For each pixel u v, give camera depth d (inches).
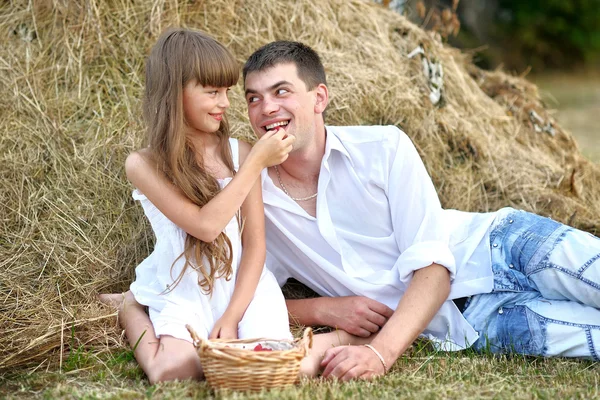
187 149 93.7
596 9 512.1
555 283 94.3
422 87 148.6
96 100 132.9
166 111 92.0
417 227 97.3
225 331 89.8
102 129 127.9
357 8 159.8
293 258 105.5
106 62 136.1
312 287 107.0
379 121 139.9
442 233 96.9
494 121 160.1
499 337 95.6
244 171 89.6
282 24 147.6
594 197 153.4
